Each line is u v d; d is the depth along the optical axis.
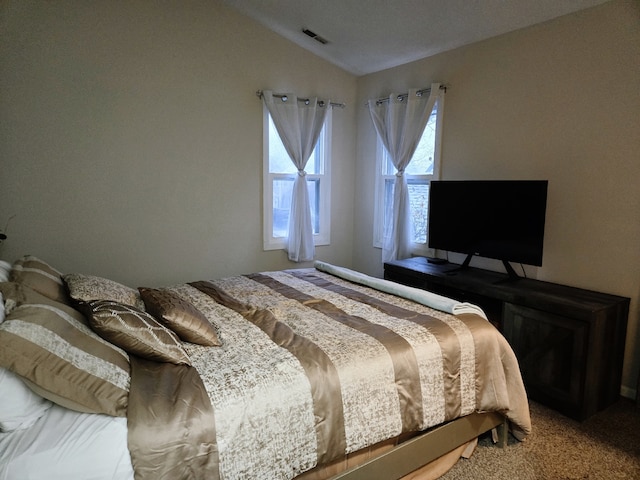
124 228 3.41
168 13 3.38
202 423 1.29
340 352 1.67
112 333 1.52
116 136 3.29
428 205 3.81
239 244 3.96
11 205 3.01
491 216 3.03
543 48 2.85
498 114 3.17
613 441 2.18
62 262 3.21
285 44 3.94
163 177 3.52
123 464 1.19
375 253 4.42
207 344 1.75
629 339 2.56
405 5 2.99
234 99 3.75
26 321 1.28
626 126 2.48
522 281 2.91
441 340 1.86
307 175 4.29
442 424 1.88
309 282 2.83
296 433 1.44
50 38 2.99
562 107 2.78
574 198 2.76
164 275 3.63
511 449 2.12
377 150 4.27
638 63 2.41
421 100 3.71
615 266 2.59
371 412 1.61
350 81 4.41
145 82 3.35
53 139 3.08
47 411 1.32
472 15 2.94
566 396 2.39
